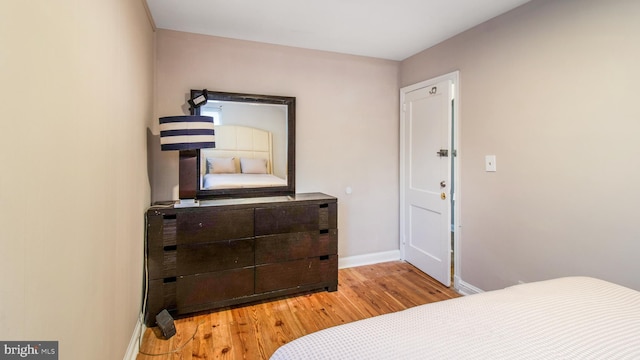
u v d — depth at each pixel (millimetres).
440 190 2809
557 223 1903
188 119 2092
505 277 2242
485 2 2070
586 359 748
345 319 2209
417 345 793
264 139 2793
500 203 2264
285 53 2875
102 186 1224
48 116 816
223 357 1784
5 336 650
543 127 1964
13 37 672
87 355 1074
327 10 2207
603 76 1659
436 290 2686
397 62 3361
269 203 2398
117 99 1427
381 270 3143
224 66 2666
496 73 2270
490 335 838
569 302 1027
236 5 2137
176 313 2156
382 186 3354
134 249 1790
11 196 668
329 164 3100
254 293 2377
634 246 1565
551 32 1907
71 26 947
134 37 1764
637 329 874
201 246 2203
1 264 638
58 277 869
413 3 2105
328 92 3059
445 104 2727
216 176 2639
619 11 1589
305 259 2535
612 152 1635
